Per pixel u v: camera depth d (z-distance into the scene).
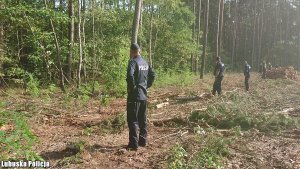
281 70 31.50
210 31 57.81
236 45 62.97
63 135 7.93
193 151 6.70
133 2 26.09
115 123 9.13
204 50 31.00
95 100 13.77
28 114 9.74
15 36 20.50
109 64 16.38
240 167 6.10
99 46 21.73
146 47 32.03
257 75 39.72
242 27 67.12
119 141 7.62
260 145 7.55
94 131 8.45
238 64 59.56
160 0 28.92
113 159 6.29
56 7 20.80
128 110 6.86
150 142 7.56
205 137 7.86
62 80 17.22
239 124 9.33
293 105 13.23
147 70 7.03
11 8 15.62
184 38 34.81
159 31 33.41
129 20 25.23
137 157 6.44
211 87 21.33
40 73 18.53
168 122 9.66
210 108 9.97
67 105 11.90
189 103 13.66
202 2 58.25
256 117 9.56
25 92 14.98
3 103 7.84
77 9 20.34
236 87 23.17
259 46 59.00
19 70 16.33
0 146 6.09
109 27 24.50
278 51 62.34
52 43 19.97
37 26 18.59
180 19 34.00
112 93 15.52
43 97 13.66
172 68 31.70
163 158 6.36
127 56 16.23
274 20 65.31
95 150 6.76
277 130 8.98
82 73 21.59
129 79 6.73
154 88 20.19
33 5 17.88
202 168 5.87
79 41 18.16
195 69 38.53
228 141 7.38
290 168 6.05
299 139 8.16
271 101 14.24
